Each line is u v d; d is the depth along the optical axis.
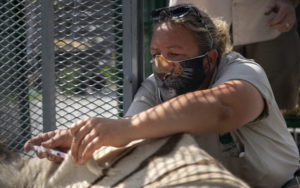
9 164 2.05
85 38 2.39
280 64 3.57
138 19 2.34
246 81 1.95
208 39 2.06
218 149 1.96
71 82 2.43
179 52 2.03
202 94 1.86
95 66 2.41
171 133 1.83
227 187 1.55
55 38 2.39
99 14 2.35
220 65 2.14
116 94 2.43
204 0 3.00
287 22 3.12
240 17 3.23
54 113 2.39
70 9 2.36
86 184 1.83
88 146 1.77
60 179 1.90
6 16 2.39
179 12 2.02
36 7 2.34
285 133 2.18
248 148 2.04
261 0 3.18
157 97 2.26
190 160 1.70
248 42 3.29
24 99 2.45
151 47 2.10
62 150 2.04
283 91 3.68
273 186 2.10
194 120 1.82
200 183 1.58
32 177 2.01
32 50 2.40
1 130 2.47
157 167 1.73
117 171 1.80
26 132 2.48
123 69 2.38
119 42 2.45
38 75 2.42
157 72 2.10
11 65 2.46
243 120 1.90
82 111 2.68
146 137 1.82
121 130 1.80
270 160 2.06
